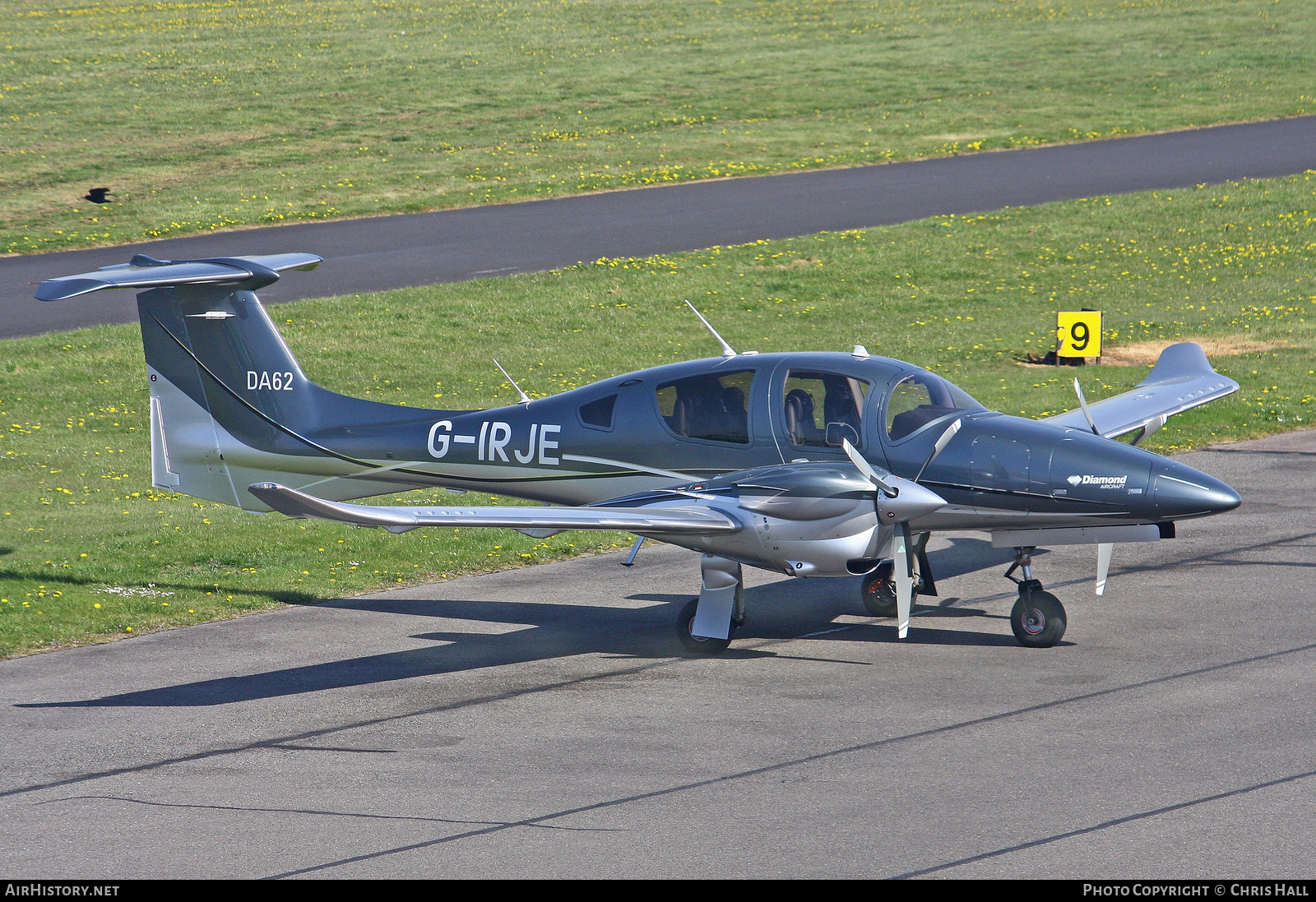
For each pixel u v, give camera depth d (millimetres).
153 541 54219
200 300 45375
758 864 24234
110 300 105750
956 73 196875
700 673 36781
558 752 30641
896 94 185000
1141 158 145500
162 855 25500
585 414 42375
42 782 29703
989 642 38719
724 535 37094
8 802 28547
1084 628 39344
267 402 45750
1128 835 24844
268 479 46219
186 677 37781
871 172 145000
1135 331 92750
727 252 113938
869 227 121562
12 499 62219
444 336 93688
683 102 182875
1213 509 35531
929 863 23984
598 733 31891
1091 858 23953
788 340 91875
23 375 86562
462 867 24578
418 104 183625
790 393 39812
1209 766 28062
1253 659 35469
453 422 44156
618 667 37594
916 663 36906
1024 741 30125
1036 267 109562
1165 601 41656
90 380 85938
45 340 94125
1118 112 169625
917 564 42438
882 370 39469
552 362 87188
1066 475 36750
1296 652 35875
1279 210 121062
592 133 166500
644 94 188000
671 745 30906
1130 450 37094
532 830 26141
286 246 119812
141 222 129000
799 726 31875
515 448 43188
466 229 125938
